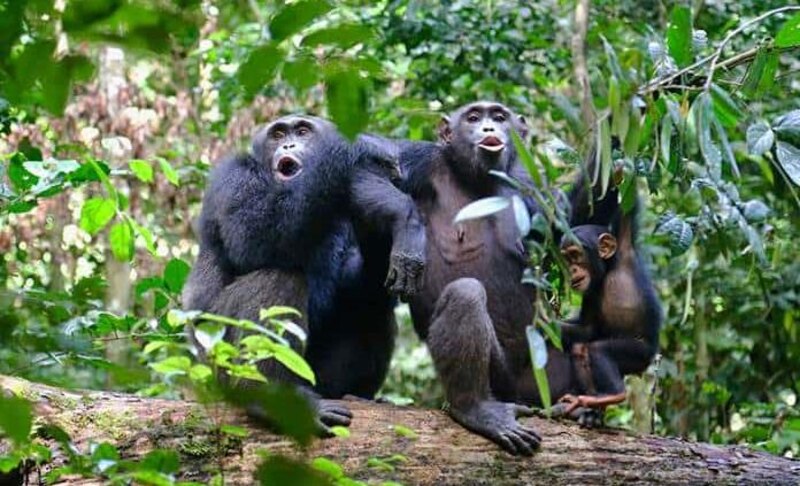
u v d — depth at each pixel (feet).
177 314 18.58
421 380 54.44
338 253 30.07
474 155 29.14
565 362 28.48
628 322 28.45
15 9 9.94
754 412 43.04
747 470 24.68
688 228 27.86
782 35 22.75
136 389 39.22
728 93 24.23
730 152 21.03
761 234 34.24
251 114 49.21
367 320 30.89
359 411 25.76
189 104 53.67
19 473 23.18
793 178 23.00
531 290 28.84
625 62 22.74
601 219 30.04
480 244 28.96
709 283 43.57
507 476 24.43
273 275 27.25
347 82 10.68
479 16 45.91
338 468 18.19
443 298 25.98
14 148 47.21
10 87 10.46
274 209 27.66
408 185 29.99
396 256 26.32
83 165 27.17
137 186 52.24
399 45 51.70
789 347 43.47
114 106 50.98
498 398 28.17
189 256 54.54
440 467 24.41
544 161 24.02
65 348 15.57
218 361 18.76
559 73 49.34
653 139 27.86
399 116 46.32
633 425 43.24
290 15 10.47
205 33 51.52
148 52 10.15
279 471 10.01
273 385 10.13
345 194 28.17
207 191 29.27
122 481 18.26
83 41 10.09
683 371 44.91
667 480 24.38
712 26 46.62
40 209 51.78
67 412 24.81
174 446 24.23
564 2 47.73
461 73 46.11
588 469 24.61
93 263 55.31
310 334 30.04
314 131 28.37
